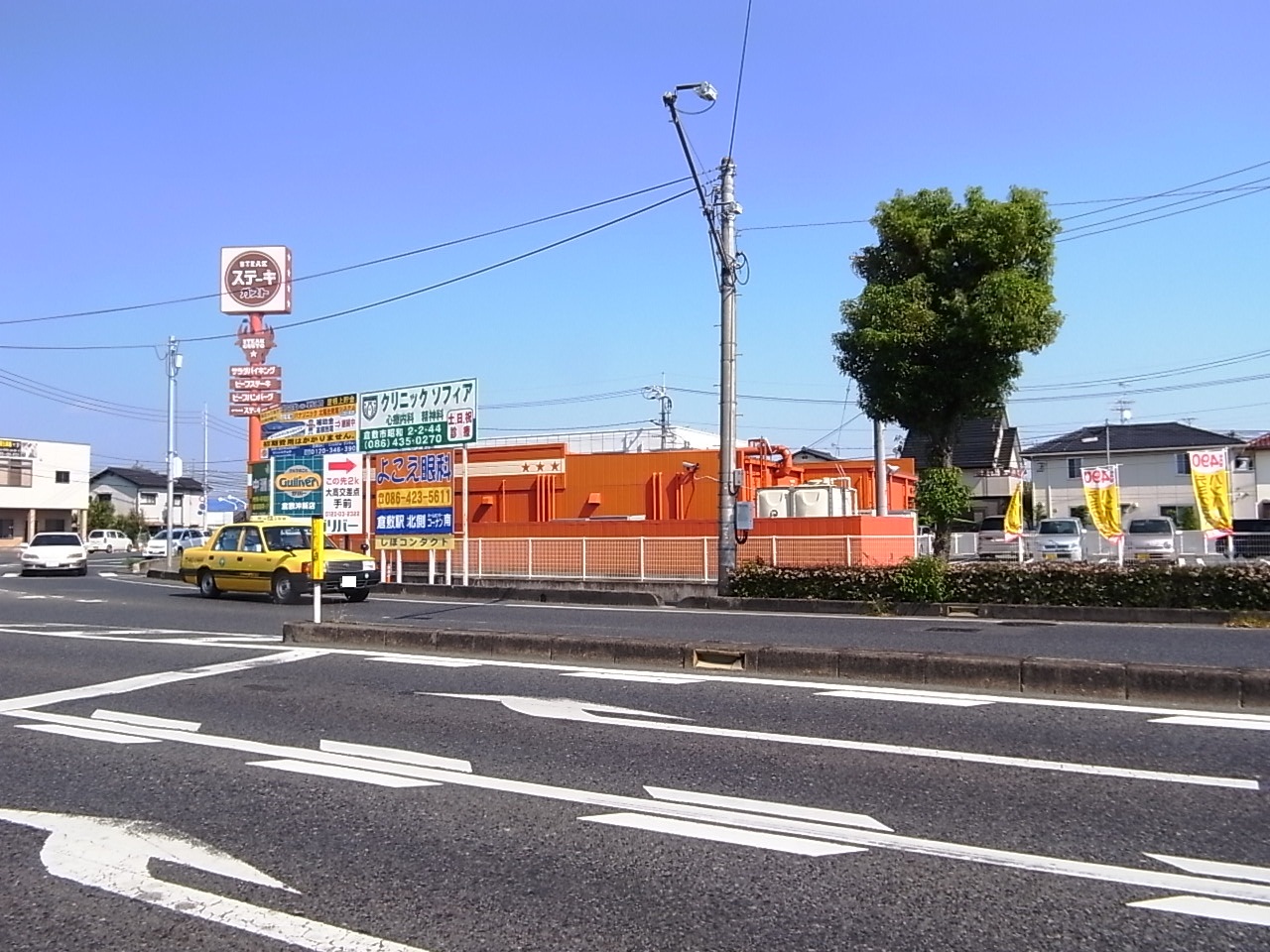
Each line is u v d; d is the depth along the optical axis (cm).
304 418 2623
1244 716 836
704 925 451
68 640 1427
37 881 515
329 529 2328
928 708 878
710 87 1780
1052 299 2095
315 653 1252
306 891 496
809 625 1630
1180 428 5294
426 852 548
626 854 541
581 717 866
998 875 505
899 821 589
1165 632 1494
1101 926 445
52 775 714
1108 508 2391
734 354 2112
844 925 449
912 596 1912
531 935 443
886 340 2112
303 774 707
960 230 2131
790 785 662
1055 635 1448
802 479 3072
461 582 2481
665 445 3419
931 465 2245
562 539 2391
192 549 2312
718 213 2083
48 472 6631
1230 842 548
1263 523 3161
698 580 2211
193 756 762
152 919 466
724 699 930
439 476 2370
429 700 948
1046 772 682
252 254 4012
